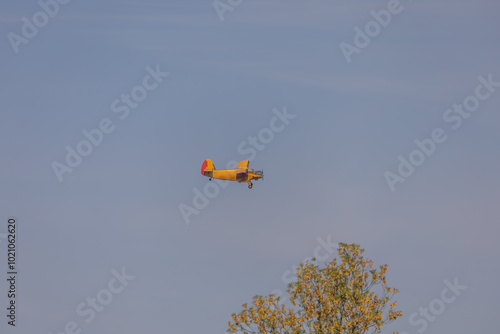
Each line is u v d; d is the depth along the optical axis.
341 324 105.38
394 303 106.88
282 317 106.62
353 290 107.62
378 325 104.81
